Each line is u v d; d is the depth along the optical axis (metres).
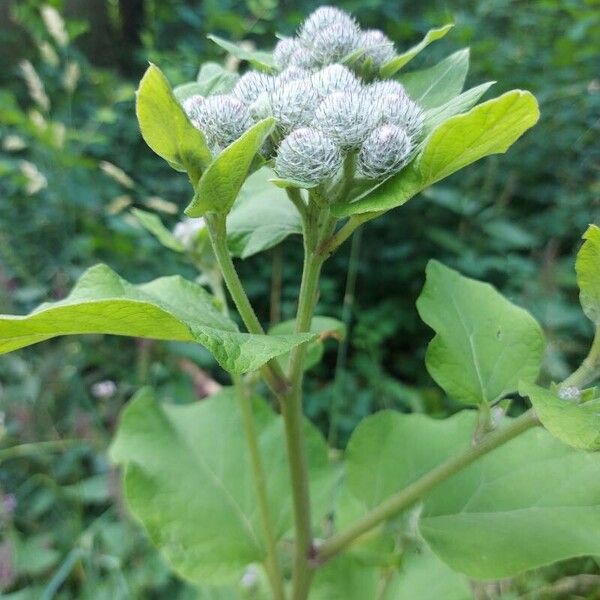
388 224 0.59
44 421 0.44
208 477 0.24
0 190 0.58
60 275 0.53
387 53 0.19
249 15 0.75
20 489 0.41
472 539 0.19
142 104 0.14
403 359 0.56
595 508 0.18
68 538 0.38
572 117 0.59
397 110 0.16
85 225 0.58
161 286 0.20
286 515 0.24
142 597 0.35
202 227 0.23
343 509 0.25
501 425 0.19
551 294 0.43
